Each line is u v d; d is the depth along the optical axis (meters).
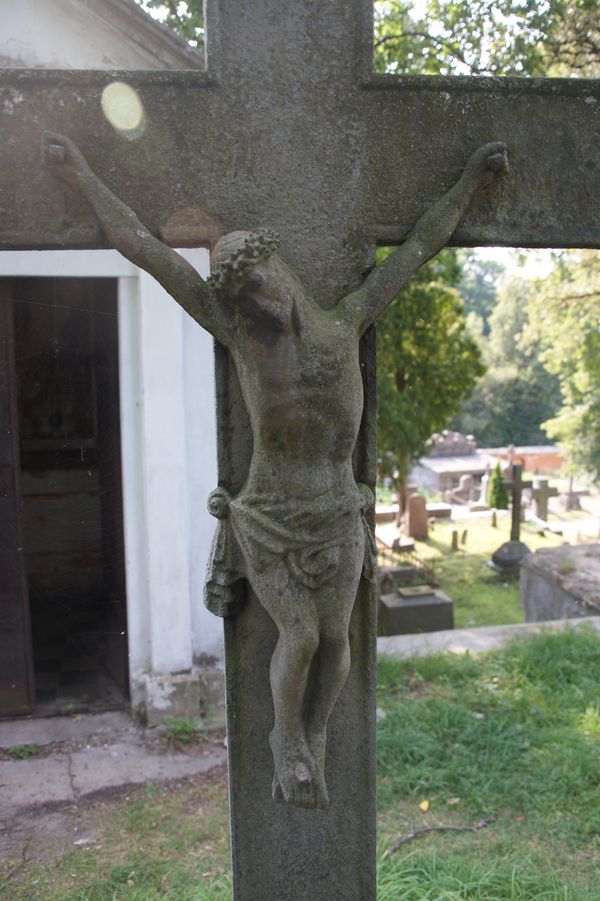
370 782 2.21
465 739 4.62
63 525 5.58
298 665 1.83
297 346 1.72
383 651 6.09
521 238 2.05
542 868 3.48
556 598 8.26
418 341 10.23
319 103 1.95
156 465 5.02
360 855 2.25
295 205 1.97
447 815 3.98
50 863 3.77
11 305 4.87
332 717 2.16
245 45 1.92
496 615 9.71
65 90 1.86
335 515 1.79
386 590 10.53
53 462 5.48
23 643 5.23
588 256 10.60
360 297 1.88
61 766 4.72
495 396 30.52
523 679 5.50
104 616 5.79
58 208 1.88
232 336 1.80
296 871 2.24
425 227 1.96
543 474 24.50
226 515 1.95
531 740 4.62
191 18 6.50
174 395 4.99
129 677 5.30
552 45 6.20
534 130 2.02
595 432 13.88
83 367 5.34
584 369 12.01
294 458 1.78
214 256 1.69
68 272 4.83
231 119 1.93
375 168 1.99
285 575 1.81
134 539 5.13
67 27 4.64
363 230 2.00
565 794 4.09
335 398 1.74
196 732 5.05
